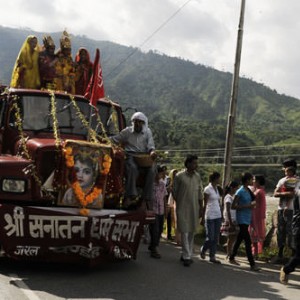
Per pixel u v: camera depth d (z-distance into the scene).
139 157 8.69
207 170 51.34
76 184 7.71
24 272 7.89
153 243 10.15
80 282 7.44
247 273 9.09
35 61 10.19
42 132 8.81
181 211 9.59
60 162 7.75
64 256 7.68
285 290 7.82
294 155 62.31
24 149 8.12
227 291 7.48
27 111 8.91
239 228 9.77
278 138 104.44
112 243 7.92
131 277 8.02
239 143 85.12
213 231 10.09
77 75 10.66
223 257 10.89
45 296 6.54
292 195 10.02
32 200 7.73
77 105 9.33
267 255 10.69
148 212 8.70
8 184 7.67
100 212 7.83
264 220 10.66
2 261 8.61
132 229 8.20
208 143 78.56
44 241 7.59
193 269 9.11
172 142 80.69
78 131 9.07
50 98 9.10
